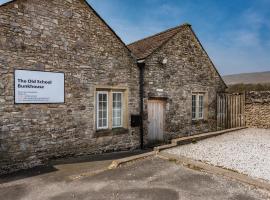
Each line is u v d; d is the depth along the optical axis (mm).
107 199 4934
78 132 8672
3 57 6945
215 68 14336
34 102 7598
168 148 8898
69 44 8383
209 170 6438
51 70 7961
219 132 11812
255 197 4914
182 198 4902
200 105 13750
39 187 5676
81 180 6027
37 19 7625
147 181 5832
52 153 8031
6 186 5797
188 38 12711
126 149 10148
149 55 10789
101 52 9266
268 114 13289
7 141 7051
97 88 9219
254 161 7254
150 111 11062
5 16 6965
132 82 10344
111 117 9727
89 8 8891
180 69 12320
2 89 6945
